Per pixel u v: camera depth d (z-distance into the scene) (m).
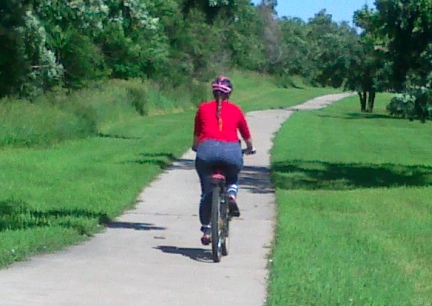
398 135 45.06
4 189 17.02
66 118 30.61
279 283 9.30
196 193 18.41
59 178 19.06
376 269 10.30
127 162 23.27
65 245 11.49
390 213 15.53
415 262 10.90
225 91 10.65
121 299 8.61
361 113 68.81
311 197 17.91
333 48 70.44
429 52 21.56
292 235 12.67
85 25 28.86
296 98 88.19
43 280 9.34
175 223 14.16
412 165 28.38
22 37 32.06
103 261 10.54
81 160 23.27
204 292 9.02
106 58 49.44
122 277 9.63
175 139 32.47
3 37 31.84
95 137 32.03
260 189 19.88
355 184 21.98
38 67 34.06
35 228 12.35
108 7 27.89
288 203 16.78
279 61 110.56
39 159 22.91
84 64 40.62
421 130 50.88
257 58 98.44
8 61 32.38
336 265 10.41
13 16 31.50
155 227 13.62
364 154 31.97
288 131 42.38
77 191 17.11
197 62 63.72
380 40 23.31
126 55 49.94
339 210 15.93
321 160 28.50
